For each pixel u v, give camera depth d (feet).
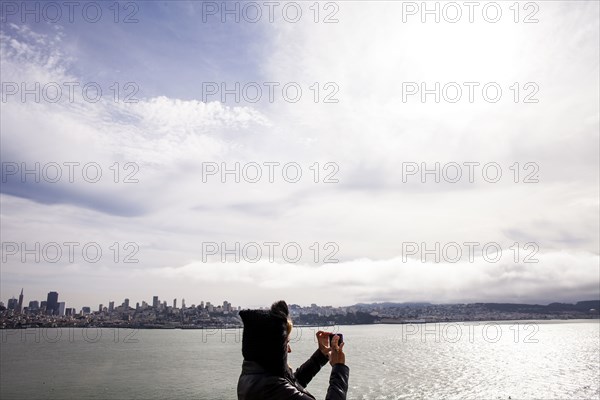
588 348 604.08
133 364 403.13
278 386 9.11
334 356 10.09
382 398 229.86
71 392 245.24
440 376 313.73
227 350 598.75
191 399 224.74
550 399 230.48
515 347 648.79
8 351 572.92
